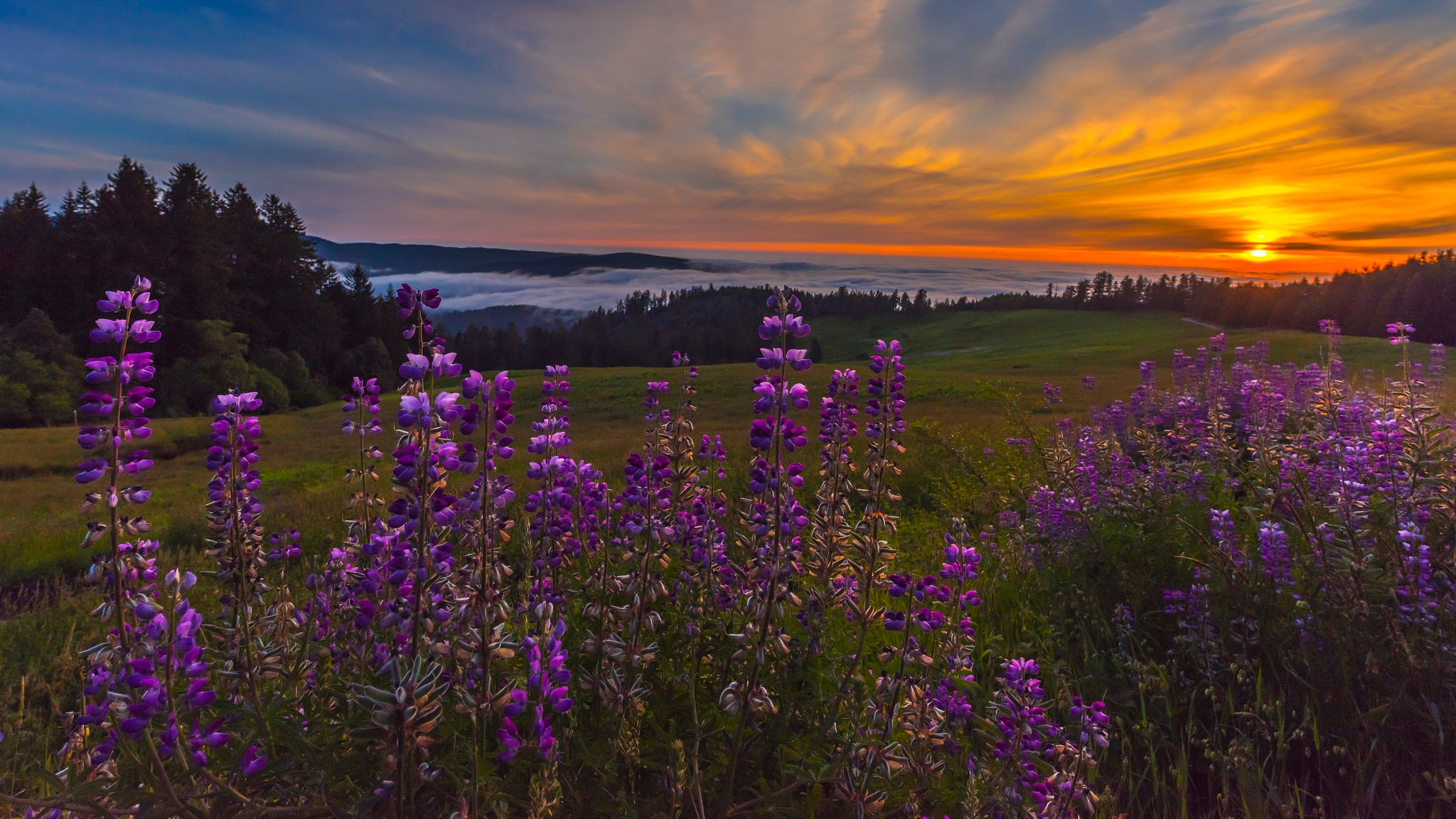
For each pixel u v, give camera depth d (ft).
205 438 119.85
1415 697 11.84
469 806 7.06
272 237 336.08
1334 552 13.47
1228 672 13.65
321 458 108.37
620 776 9.21
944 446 31.55
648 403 11.84
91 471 7.57
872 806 8.53
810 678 9.57
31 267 266.36
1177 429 26.91
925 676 10.87
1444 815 10.60
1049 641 16.19
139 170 288.51
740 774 9.66
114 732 7.98
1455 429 15.08
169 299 269.03
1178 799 11.75
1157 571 17.19
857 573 10.27
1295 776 12.14
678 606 11.27
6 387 193.16
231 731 8.23
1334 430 18.74
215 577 9.26
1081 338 458.91
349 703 8.32
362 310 367.25
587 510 12.77
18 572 31.42
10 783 11.50
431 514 7.35
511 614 7.92
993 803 9.68
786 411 9.33
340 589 11.07
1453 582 12.44
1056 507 19.70
